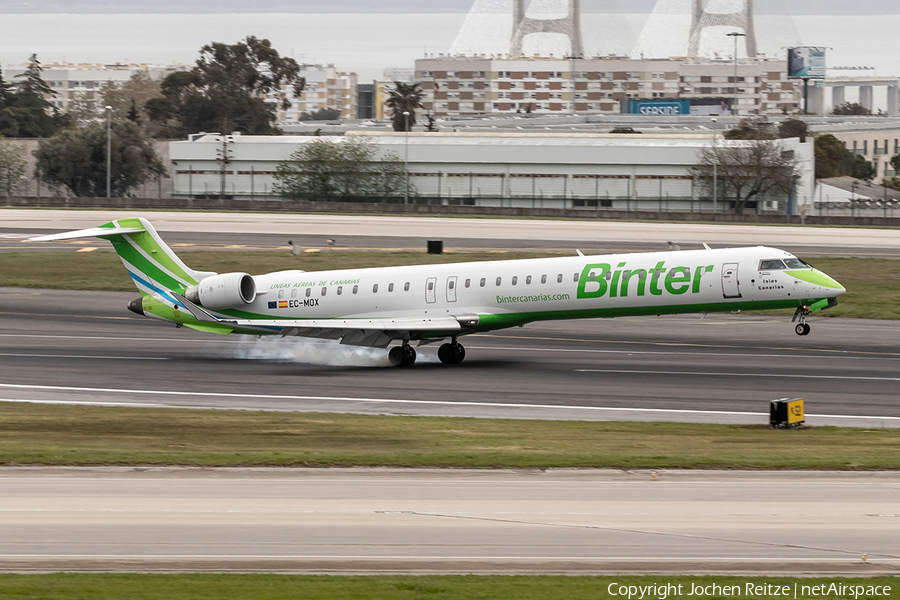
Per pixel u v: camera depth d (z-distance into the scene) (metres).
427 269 164.50
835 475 87.62
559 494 80.94
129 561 64.06
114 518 73.38
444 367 160.38
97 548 66.56
